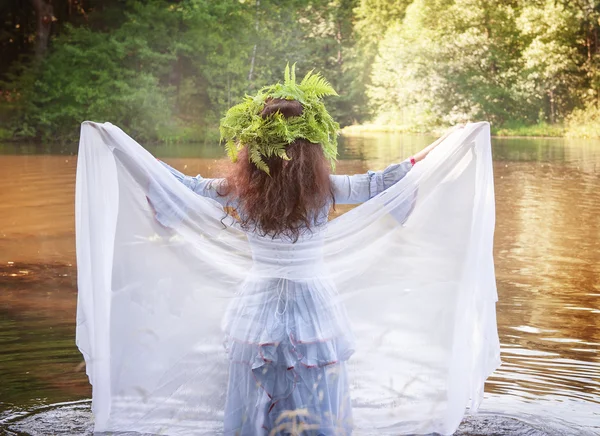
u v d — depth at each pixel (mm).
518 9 37062
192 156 20000
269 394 2926
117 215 3254
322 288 3041
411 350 3352
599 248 8117
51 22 32219
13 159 18594
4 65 33938
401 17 41938
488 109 36219
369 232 3293
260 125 2961
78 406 3656
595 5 34719
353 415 3338
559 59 34875
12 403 3682
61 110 28797
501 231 9219
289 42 34250
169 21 31328
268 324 2951
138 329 3256
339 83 42344
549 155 21312
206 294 3217
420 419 3344
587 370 4258
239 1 33000
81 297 3209
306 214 2975
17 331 4902
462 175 3326
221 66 31484
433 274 3348
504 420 3525
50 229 9102
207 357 3219
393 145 25156
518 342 4773
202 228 3197
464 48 37031
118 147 3223
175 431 3234
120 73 29812
